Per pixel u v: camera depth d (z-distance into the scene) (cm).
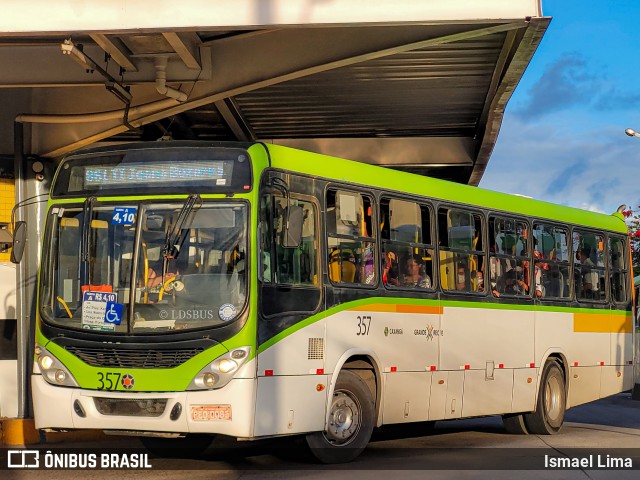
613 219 1900
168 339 1041
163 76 1359
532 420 1620
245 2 1158
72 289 1095
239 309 1042
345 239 1198
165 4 1160
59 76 1370
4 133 1545
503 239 1534
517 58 1446
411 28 1313
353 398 1198
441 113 2031
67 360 1074
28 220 1532
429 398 1333
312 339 1124
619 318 1853
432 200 1373
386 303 1254
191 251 1062
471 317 1430
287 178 1121
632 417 2100
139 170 1097
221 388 1028
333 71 1703
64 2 1159
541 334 1608
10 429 1432
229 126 2039
